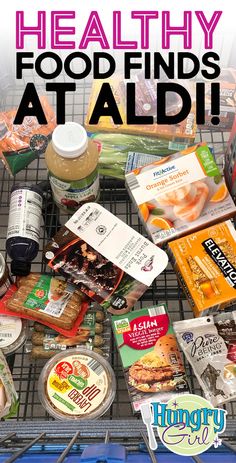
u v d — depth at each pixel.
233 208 1.08
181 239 1.06
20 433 0.87
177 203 1.09
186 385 1.01
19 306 1.08
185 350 1.03
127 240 1.08
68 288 1.10
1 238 1.30
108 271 1.07
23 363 1.16
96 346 1.09
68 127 1.02
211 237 1.06
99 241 1.08
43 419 1.11
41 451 0.78
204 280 1.03
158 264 1.06
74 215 1.09
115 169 1.22
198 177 1.10
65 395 1.04
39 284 1.10
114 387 1.06
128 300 1.07
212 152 1.20
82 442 0.85
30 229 1.12
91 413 1.02
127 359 1.04
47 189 1.26
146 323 1.06
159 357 1.04
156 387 1.01
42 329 1.09
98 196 1.21
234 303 1.08
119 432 0.87
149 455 0.75
